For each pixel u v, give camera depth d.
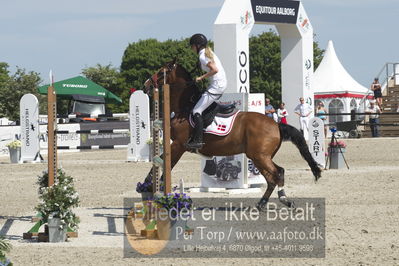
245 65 32.12
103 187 20.89
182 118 15.31
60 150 40.59
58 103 77.38
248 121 15.24
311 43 42.38
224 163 19.39
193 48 15.30
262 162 15.05
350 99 55.19
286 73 42.25
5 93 71.69
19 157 31.97
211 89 15.09
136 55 90.44
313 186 20.09
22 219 14.95
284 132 15.29
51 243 12.02
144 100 31.22
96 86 51.00
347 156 31.97
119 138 43.47
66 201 12.30
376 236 12.12
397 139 38.94
